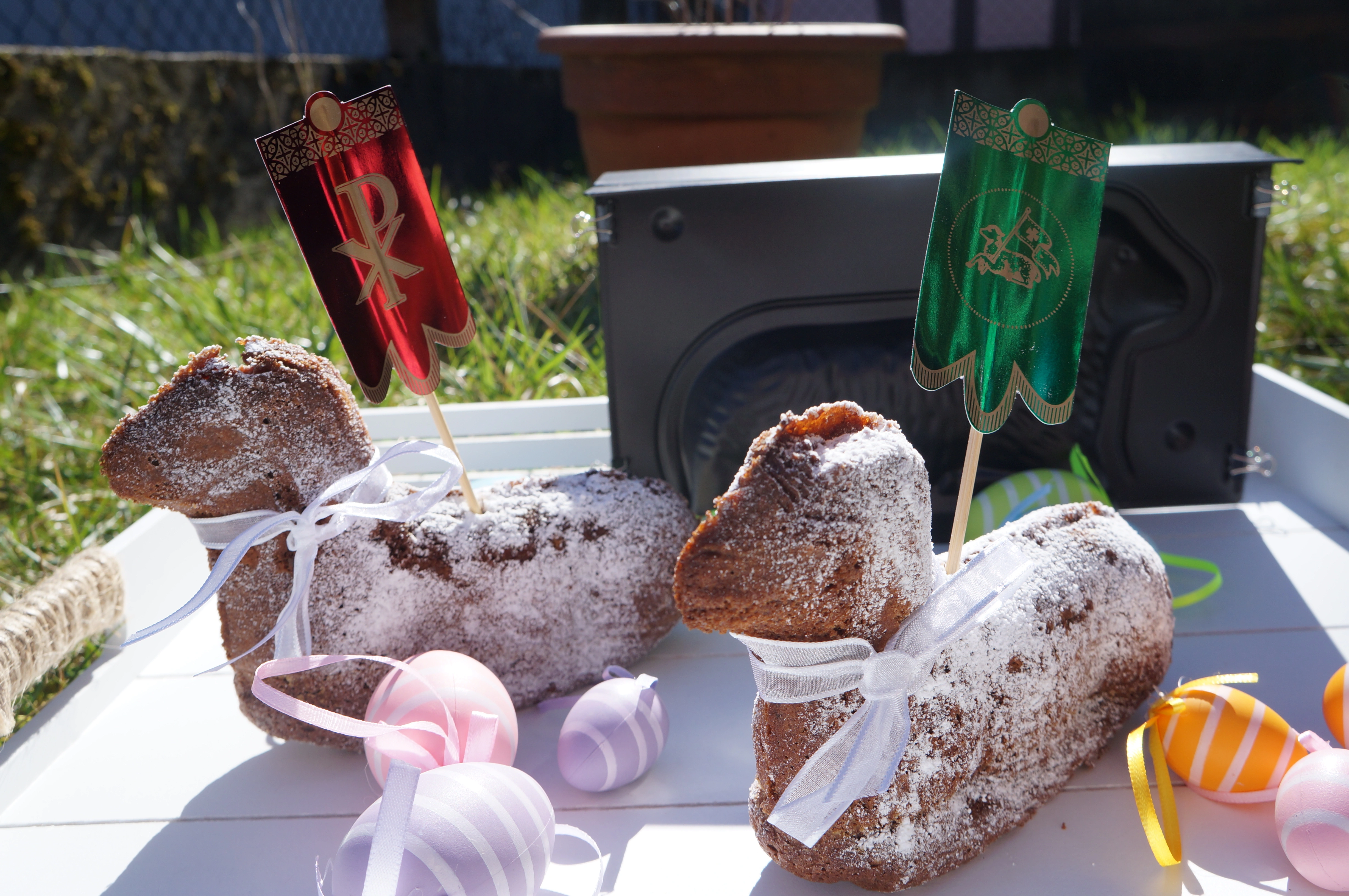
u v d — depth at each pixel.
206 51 4.50
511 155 4.97
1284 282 2.43
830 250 1.43
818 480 0.84
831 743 0.88
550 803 0.96
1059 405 0.97
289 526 1.06
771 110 2.63
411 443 1.08
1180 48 5.29
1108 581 1.06
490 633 1.16
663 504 1.28
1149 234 1.47
